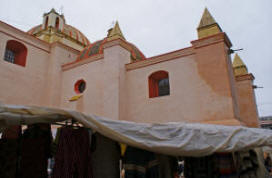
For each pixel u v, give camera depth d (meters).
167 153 5.14
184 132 5.50
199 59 11.53
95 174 5.15
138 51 18.19
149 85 13.07
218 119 10.21
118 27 14.77
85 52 17.30
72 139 4.73
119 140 4.72
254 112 15.59
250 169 6.60
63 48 17.44
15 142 4.89
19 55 15.56
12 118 3.91
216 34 11.20
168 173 5.79
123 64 13.98
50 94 15.74
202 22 12.36
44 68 16.44
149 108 12.54
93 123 4.52
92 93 14.33
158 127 5.31
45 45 16.84
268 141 6.28
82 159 4.74
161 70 12.74
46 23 22.02
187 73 11.80
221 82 10.58
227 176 6.17
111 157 5.45
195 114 10.95
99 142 5.41
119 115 12.55
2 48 13.80
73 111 4.35
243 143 5.91
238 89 16.62
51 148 5.37
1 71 13.52
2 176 4.59
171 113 11.70
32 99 15.09
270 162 12.34
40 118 4.28
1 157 4.68
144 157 5.57
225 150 5.59
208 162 5.99
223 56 10.82
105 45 14.41
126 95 13.59
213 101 10.57
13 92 13.96
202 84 11.12
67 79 16.22
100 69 14.52
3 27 14.02
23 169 4.72
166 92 13.17
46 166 5.10
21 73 14.67
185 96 11.51
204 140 5.55
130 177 5.48
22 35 15.17
